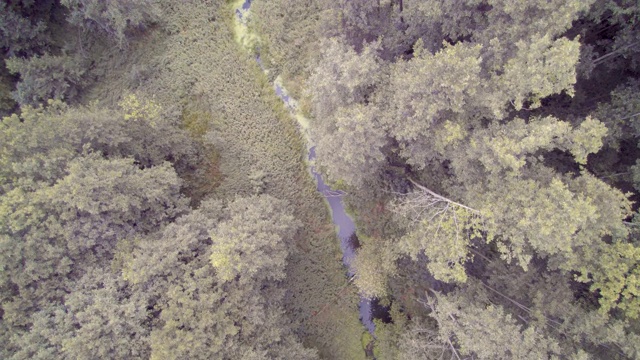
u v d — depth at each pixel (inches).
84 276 759.1
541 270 826.8
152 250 786.8
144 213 877.8
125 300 746.8
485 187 727.1
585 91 815.7
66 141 799.1
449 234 732.7
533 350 674.2
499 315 707.4
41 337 705.0
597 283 657.6
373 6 800.3
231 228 790.5
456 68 616.4
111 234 794.2
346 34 868.0
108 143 856.3
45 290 737.6
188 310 721.6
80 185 724.7
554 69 567.5
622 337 628.4
